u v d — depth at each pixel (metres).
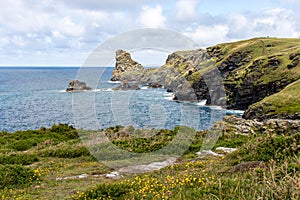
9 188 10.09
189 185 6.92
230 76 85.62
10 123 44.91
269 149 9.34
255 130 23.92
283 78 73.44
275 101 57.66
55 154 15.52
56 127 24.39
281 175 6.22
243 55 94.94
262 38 112.62
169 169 10.07
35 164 14.10
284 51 86.38
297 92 58.66
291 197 4.80
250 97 74.44
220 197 5.39
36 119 47.38
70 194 8.97
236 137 18.23
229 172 8.01
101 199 7.62
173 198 6.15
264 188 5.36
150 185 7.57
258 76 77.06
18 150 19.08
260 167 7.62
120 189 7.80
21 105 63.47
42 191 9.66
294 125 23.34
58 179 11.05
